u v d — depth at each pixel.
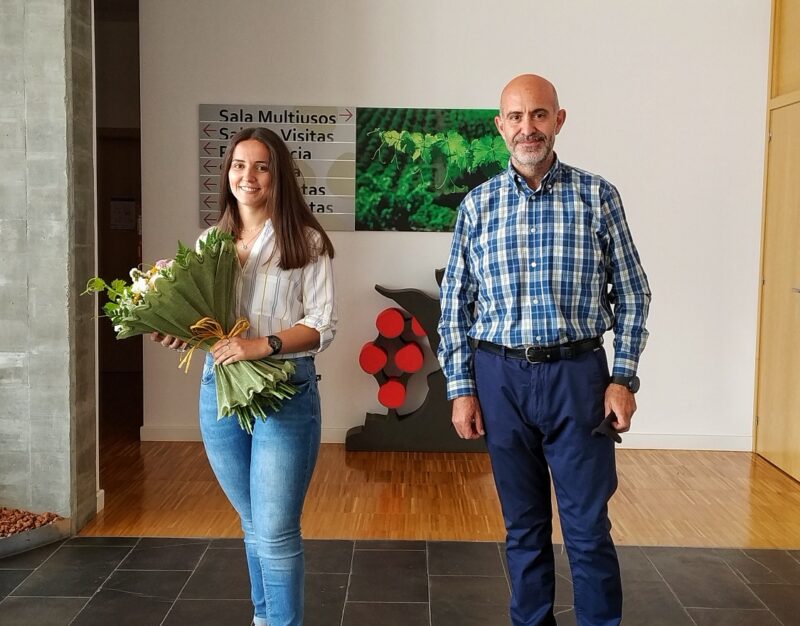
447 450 5.12
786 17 4.94
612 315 2.46
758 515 3.98
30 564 3.28
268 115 5.17
